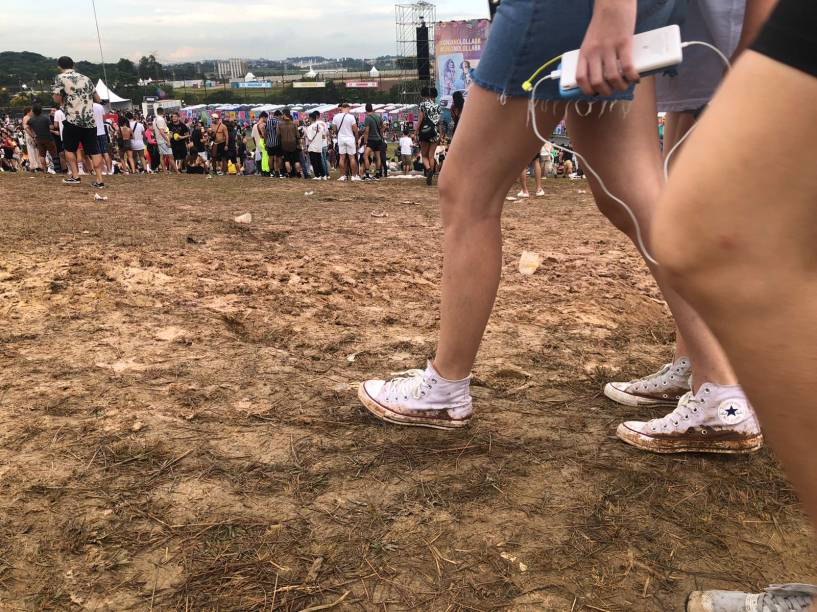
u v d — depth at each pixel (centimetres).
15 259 414
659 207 83
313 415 216
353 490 173
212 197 874
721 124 75
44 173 1328
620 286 400
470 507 166
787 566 146
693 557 149
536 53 153
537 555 149
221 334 289
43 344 271
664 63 124
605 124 176
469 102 172
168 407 218
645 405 224
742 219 74
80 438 196
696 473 182
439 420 204
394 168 2189
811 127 69
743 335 79
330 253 473
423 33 3816
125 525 157
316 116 1467
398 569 144
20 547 148
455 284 188
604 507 166
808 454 79
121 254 436
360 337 295
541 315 333
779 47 70
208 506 165
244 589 137
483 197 178
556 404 228
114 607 132
